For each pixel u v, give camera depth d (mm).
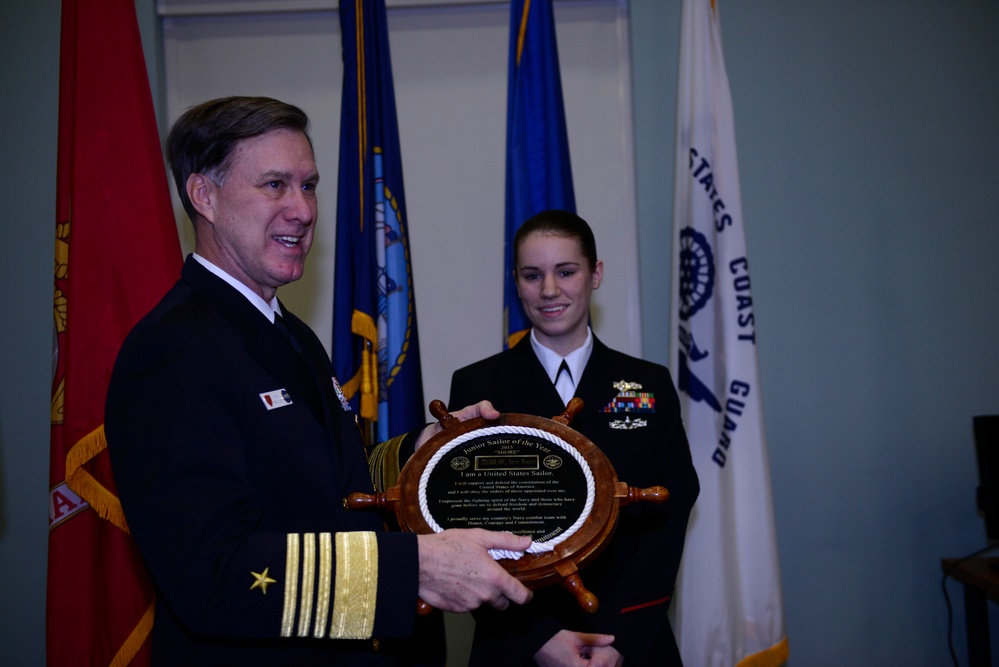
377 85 2035
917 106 2418
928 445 2389
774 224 2400
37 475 2312
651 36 2398
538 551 981
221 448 952
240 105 1110
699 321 2074
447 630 2342
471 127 2473
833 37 2418
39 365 2324
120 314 1691
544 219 1645
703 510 2000
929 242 2410
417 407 2000
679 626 1980
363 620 897
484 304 2461
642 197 2396
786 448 2381
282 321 1214
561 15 2486
